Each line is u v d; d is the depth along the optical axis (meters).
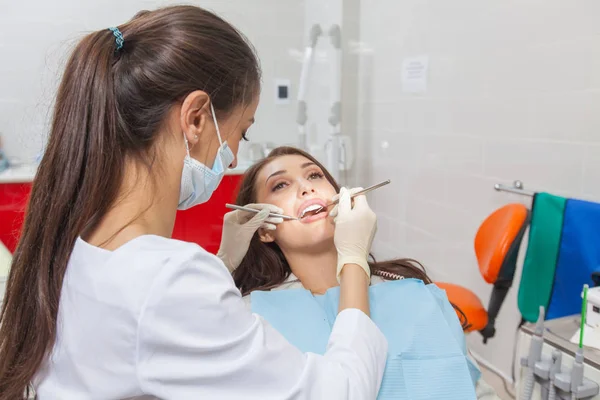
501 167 2.30
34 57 3.12
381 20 3.13
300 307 1.15
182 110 0.75
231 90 0.80
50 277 0.72
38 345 0.71
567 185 1.99
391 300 1.15
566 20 1.93
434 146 2.75
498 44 2.26
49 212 0.72
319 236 1.26
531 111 2.12
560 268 1.86
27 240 0.73
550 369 1.29
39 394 0.73
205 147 0.81
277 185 1.34
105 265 0.68
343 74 3.40
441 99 2.66
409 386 0.98
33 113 3.11
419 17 2.77
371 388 0.77
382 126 3.24
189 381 0.65
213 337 0.66
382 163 3.28
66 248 0.71
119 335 0.65
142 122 0.73
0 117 3.12
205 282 0.67
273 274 1.39
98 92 0.71
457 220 2.63
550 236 1.88
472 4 2.38
